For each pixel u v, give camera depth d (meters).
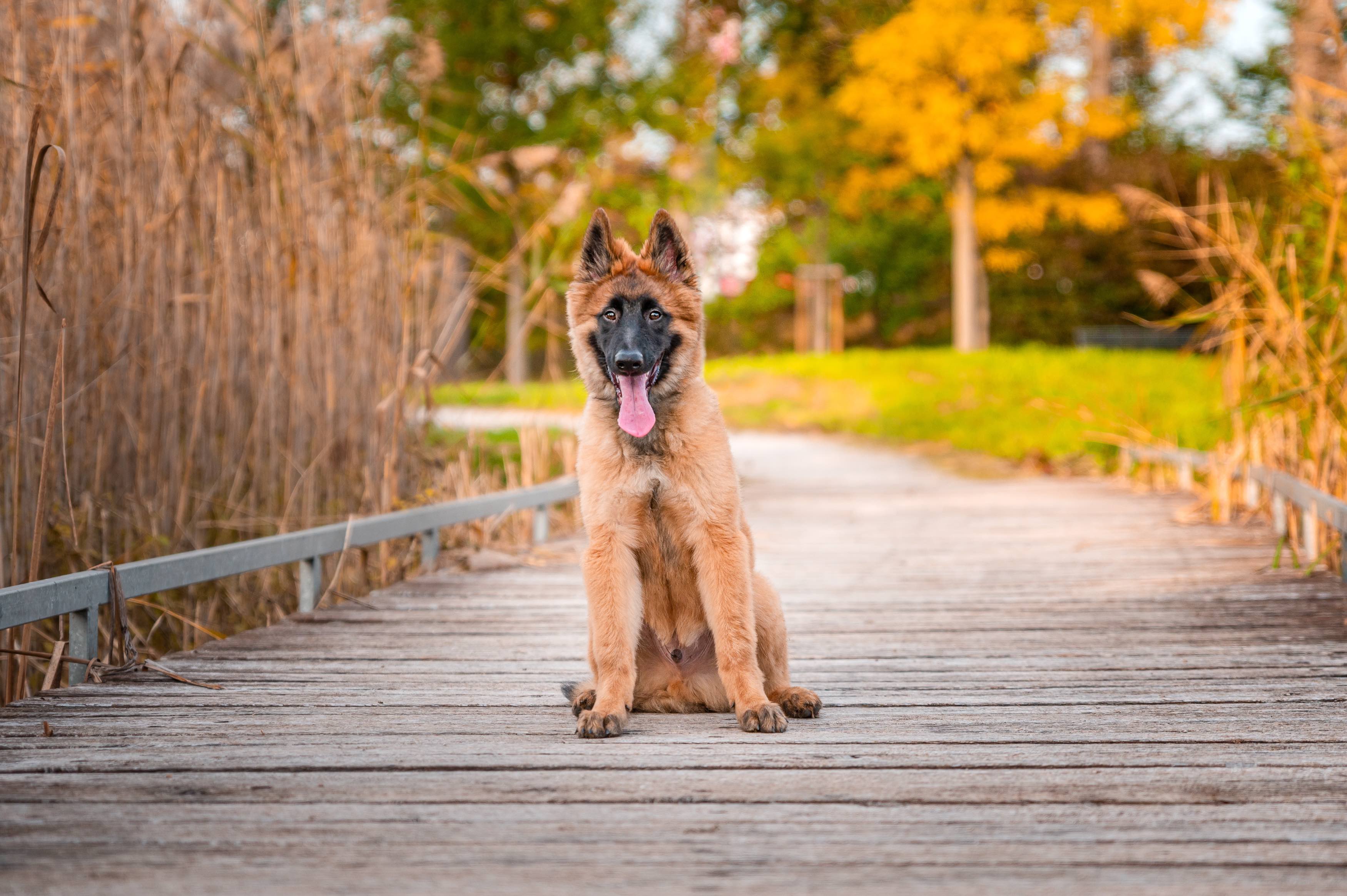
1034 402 19.53
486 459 11.38
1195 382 21.00
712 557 4.26
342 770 3.58
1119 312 41.09
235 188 7.54
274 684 4.82
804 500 12.83
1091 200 28.86
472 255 10.15
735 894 2.63
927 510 11.82
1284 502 9.25
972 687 4.78
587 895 2.63
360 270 8.04
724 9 35.28
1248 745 3.86
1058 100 27.22
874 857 2.85
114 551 6.27
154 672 4.94
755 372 29.03
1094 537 9.68
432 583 7.54
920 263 43.78
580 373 4.55
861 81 27.77
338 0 8.16
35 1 6.40
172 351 6.84
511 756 3.73
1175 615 6.36
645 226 31.12
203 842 2.95
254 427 7.18
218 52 7.21
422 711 4.38
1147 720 4.20
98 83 6.85
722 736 4.01
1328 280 8.12
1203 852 2.88
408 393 8.70
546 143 27.22
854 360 29.17
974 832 3.03
